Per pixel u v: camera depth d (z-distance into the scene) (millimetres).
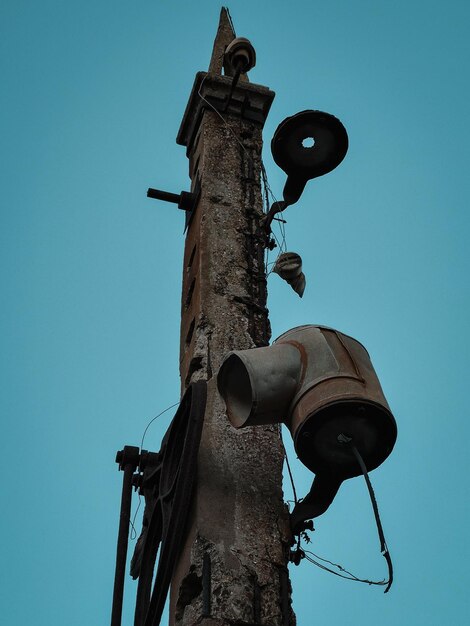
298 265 5945
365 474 4312
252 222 6250
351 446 4430
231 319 5676
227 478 4910
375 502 4234
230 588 4477
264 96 7117
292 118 5832
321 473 4664
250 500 4840
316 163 5973
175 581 4812
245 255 6039
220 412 5172
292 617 4523
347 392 4414
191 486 4820
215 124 6859
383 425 4438
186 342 5891
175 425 5270
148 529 5414
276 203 6145
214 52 8234
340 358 4602
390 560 4133
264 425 5117
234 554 4613
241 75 7301
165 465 5344
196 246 6133
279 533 4758
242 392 4742
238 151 6723
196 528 4715
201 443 5039
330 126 5855
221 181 6449
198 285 5844
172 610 4750
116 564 5328
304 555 4805
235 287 5844
